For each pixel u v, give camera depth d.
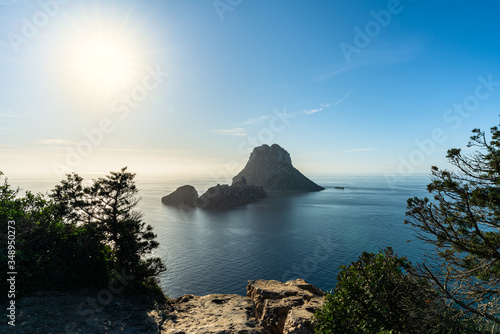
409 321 9.00
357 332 9.24
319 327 10.02
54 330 8.88
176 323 11.73
